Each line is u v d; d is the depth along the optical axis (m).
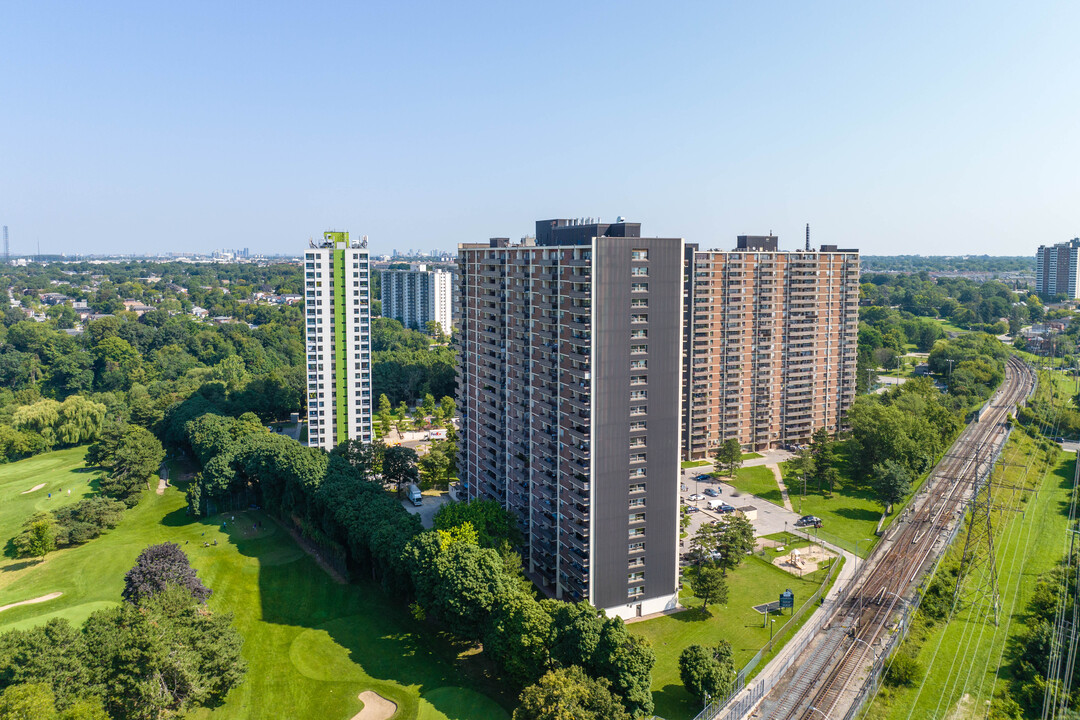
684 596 150.75
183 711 108.06
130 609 113.88
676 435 142.00
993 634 132.00
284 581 159.38
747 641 132.75
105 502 196.00
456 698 116.06
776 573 161.38
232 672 114.38
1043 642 120.06
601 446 135.00
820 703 112.88
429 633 137.50
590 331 131.75
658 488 141.38
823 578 158.25
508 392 171.00
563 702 94.38
